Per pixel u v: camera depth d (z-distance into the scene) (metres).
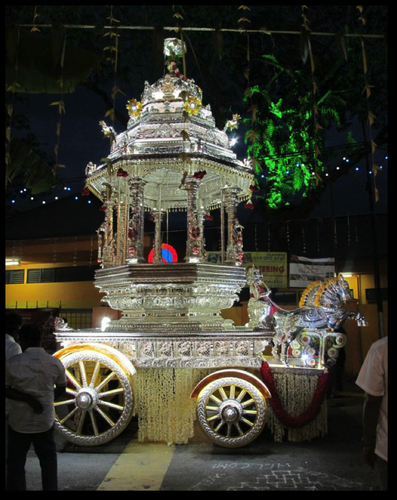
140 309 5.62
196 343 5.11
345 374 11.25
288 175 12.03
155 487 3.95
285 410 5.21
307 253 13.10
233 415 4.89
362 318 5.75
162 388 5.21
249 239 13.21
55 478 3.61
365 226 12.94
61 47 4.04
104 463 4.59
